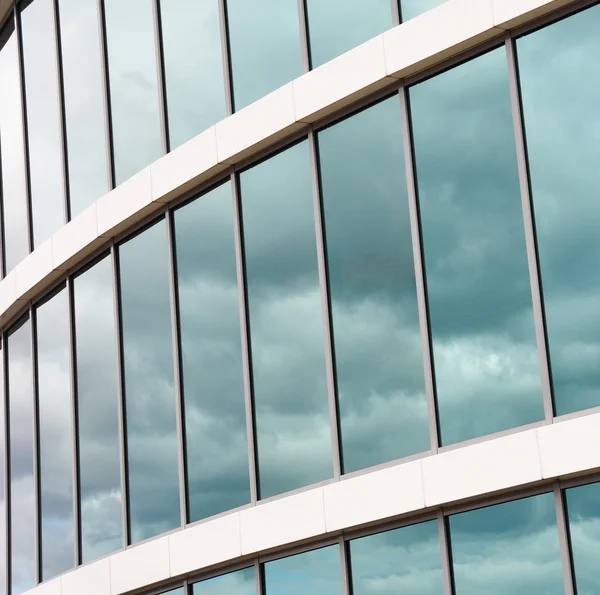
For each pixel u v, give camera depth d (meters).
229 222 16.42
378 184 14.81
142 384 17.44
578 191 13.16
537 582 12.66
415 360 14.13
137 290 17.73
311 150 15.47
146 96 18.11
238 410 15.91
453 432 13.61
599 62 13.26
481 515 13.22
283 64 16.14
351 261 14.93
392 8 14.89
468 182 13.99
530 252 13.27
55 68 20.22
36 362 19.95
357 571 14.16
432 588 13.45
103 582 17.27
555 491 12.63
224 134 16.27
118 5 18.92
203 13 17.38
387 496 13.73
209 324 16.52
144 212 17.53
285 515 14.74
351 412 14.61
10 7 21.66
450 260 14.01
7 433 20.75
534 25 13.67
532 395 13.05
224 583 15.63
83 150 19.30
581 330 12.84
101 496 17.88
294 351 15.37
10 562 20.23
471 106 14.09
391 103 14.80
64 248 18.94
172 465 16.72
